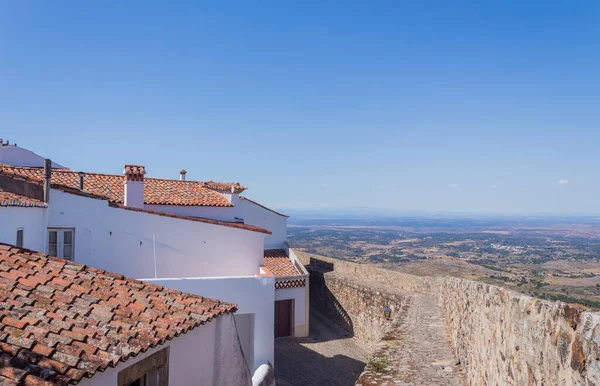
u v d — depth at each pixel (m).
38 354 5.40
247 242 13.80
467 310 8.20
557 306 3.69
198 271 13.21
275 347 20.38
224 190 19.02
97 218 11.89
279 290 21.91
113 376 6.18
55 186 11.60
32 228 10.24
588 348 3.03
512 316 5.04
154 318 7.64
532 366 4.27
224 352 9.37
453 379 7.64
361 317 22.02
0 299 6.39
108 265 12.00
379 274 23.20
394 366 8.31
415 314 14.02
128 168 14.80
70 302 7.06
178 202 17.27
